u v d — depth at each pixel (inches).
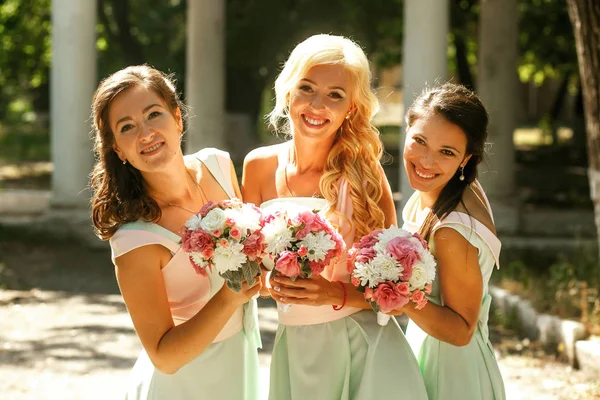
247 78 888.9
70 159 532.4
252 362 155.9
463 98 152.3
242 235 134.4
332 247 138.3
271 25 830.5
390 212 165.0
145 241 140.9
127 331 350.6
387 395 151.7
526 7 887.1
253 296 139.3
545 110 1856.5
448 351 158.2
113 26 1031.6
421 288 139.5
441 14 478.0
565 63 966.4
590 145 343.3
